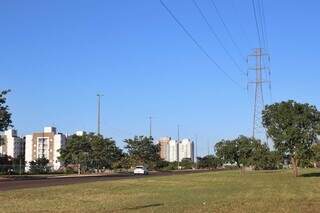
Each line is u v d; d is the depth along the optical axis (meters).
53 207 24.34
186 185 46.25
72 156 103.62
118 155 114.75
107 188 40.38
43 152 176.00
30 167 102.88
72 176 79.00
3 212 21.97
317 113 68.00
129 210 22.47
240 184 47.97
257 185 45.81
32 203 26.52
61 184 47.50
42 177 72.62
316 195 32.25
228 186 44.34
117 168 128.88
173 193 34.66
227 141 102.88
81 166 105.94
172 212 21.33
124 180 57.44
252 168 115.00
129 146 144.25
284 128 68.69
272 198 29.62
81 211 22.33
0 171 93.81
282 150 68.88
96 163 106.25
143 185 45.72
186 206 24.19
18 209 23.28
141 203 26.31
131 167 139.25
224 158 102.56
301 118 67.19
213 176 71.94
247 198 29.64
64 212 21.97
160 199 29.08
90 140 105.88
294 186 43.66
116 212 21.62
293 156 70.25
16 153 178.50
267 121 69.81
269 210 22.25
